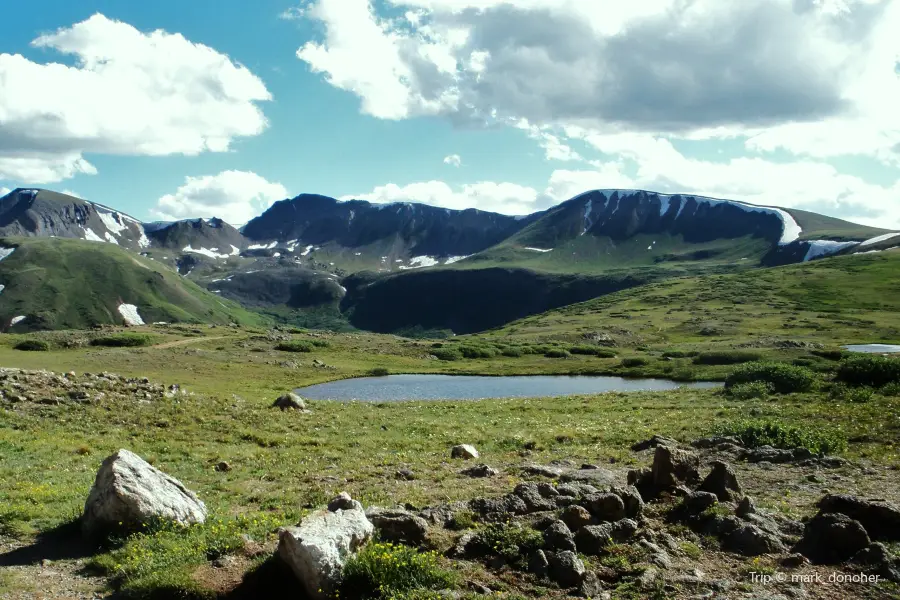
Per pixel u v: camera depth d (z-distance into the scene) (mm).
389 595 10914
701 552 13297
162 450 27656
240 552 13508
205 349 93688
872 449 24891
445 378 83188
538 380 80938
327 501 19078
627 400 49031
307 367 86250
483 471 22141
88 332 101875
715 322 143250
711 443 26875
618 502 14805
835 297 168250
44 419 32219
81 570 13305
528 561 12461
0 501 17578
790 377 47750
